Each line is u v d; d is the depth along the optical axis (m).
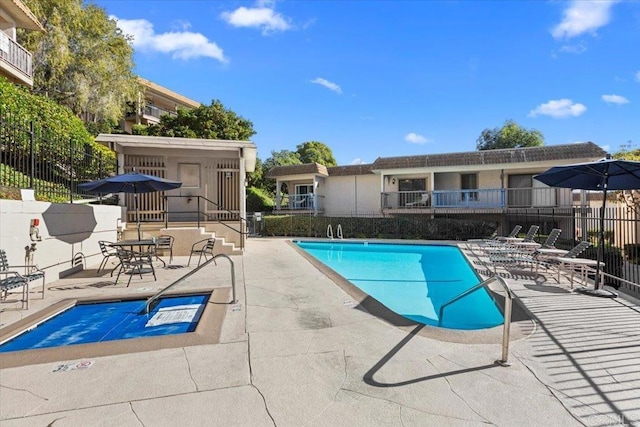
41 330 4.76
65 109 14.13
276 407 2.64
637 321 4.67
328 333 4.27
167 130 26.36
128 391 2.86
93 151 12.98
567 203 17.62
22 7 14.03
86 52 21.67
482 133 36.22
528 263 9.22
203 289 6.46
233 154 13.69
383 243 16.16
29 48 18.16
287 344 3.90
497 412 2.59
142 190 9.34
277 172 25.36
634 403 2.72
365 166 24.59
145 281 7.22
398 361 3.47
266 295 6.12
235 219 13.48
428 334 4.24
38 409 2.60
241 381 3.04
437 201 20.02
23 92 11.60
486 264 9.38
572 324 4.55
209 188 13.55
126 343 3.82
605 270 7.07
